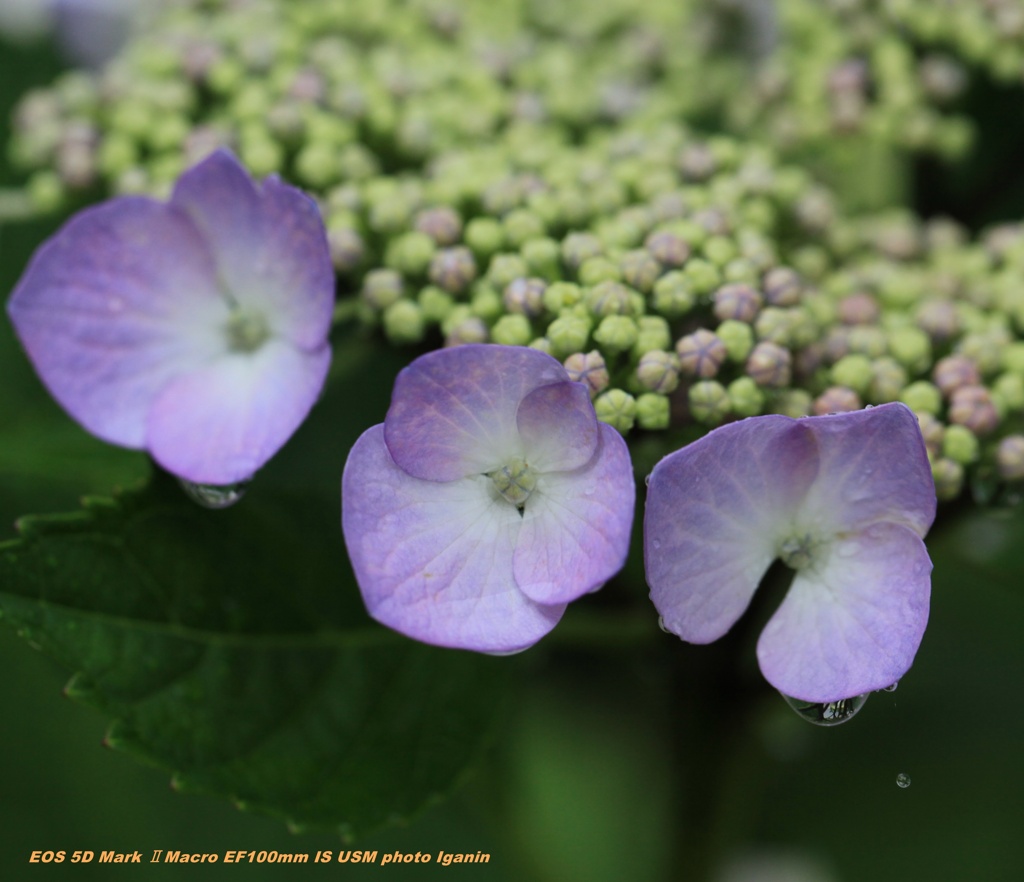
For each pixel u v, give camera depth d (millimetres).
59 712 422
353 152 374
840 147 412
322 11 405
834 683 326
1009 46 400
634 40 426
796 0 420
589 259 351
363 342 367
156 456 342
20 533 340
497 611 326
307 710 353
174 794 431
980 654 421
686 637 327
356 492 324
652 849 422
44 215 389
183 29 404
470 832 445
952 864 432
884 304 378
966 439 351
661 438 347
